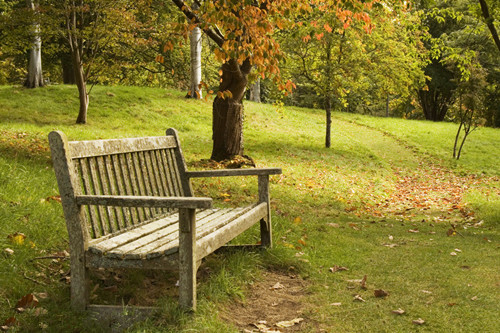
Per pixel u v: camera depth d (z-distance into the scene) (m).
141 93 23.33
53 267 3.82
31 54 21.80
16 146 9.92
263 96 39.56
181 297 3.10
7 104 18.77
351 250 5.36
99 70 17.86
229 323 3.20
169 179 4.53
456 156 22.84
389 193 12.68
